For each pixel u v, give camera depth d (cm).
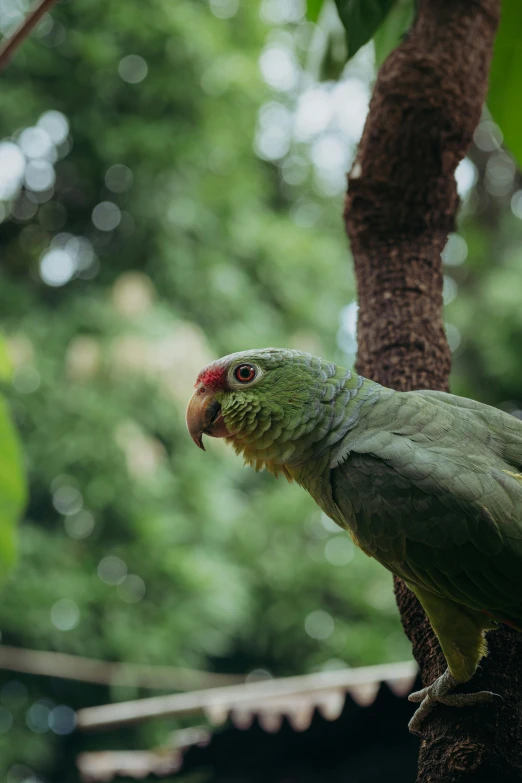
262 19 1191
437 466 254
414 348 310
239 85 1105
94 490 946
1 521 448
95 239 1114
